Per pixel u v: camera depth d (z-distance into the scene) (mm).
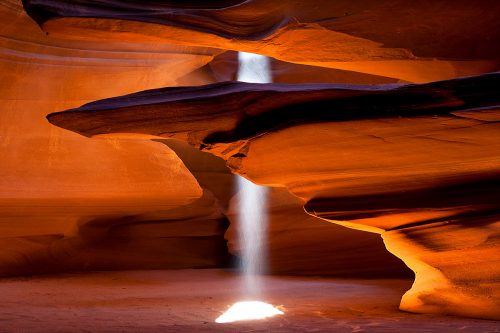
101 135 7973
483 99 6207
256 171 7953
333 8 7695
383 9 7598
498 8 7359
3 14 12891
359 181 7430
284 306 8766
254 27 8539
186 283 12711
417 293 7773
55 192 13445
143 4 8539
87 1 8414
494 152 6520
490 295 6969
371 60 8930
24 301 9398
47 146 13672
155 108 7547
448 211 7219
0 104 13430
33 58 13648
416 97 6395
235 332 6324
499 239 6891
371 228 8055
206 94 7461
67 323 7035
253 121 7406
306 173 7598
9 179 13188
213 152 7895
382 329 6395
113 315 7781
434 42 8180
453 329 6262
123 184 14008
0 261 13867
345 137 6871
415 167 6961
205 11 8328
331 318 7402
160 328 6629
